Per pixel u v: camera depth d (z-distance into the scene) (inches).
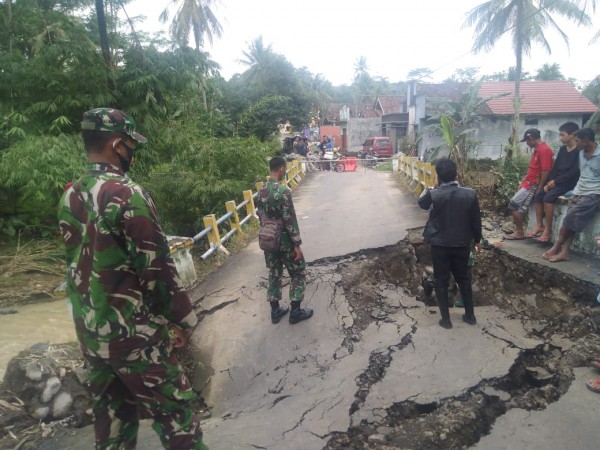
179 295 83.4
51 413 125.6
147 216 78.6
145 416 86.4
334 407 134.7
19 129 252.7
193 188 353.4
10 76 273.4
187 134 358.0
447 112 629.9
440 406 133.6
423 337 176.1
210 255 279.9
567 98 971.3
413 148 1078.4
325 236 303.3
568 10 713.6
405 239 275.3
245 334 186.9
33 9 313.0
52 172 240.5
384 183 546.9
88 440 118.1
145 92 289.4
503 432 120.4
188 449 85.0
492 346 167.2
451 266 182.7
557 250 224.7
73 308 81.1
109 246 77.7
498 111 930.7
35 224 303.4
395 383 145.9
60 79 282.7
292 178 580.7
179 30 940.0
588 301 193.6
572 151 228.8
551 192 236.8
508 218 319.0
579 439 115.5
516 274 229.9
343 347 171.9
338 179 629.3
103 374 83.0
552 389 141.4
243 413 138.0
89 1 349.4
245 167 404.5
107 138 83.4
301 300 188.9
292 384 152.0
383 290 225.0
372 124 1668.3
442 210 176.6
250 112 556.4
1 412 120.8
